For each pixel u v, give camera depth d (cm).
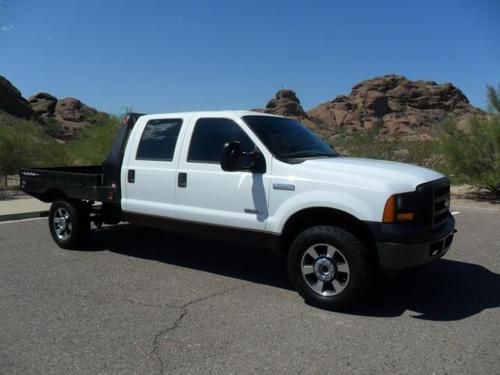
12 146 1562
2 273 644
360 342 428
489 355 403
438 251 512
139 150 680
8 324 467
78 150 1898
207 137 614
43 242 840
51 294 557
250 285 597
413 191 485
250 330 454
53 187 787
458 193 1484
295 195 524
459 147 1367
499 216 1123
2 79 8750
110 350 411
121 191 696
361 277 485
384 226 472
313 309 511
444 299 542
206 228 601
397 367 382
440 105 16338
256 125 589
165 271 659
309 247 516
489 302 533
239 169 552
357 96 16625
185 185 617
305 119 14900
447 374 371
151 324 468
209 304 526
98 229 913
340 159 568
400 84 16825
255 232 557
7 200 1370
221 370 377
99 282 606
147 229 934
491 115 1348
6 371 375
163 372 373
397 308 514
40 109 10794
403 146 2017
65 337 437
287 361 392
